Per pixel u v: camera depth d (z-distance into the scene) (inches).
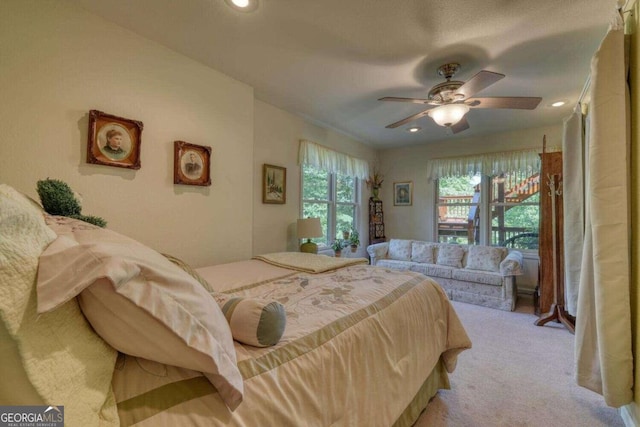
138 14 69.1
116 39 72.7
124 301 22.6
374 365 46.6
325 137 162.2
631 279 52.1
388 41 79.1
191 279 30.9
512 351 94.3
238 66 93.7
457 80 99.7
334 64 91.8
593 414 63.9
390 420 47.6
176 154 84.9
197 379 27.3
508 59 87.7
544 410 65.4
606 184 52.7
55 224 31.2
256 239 123.7
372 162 207.9
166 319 23.9
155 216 81.0
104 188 71.0
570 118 92.7
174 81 84.7
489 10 66.9
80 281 21.0
